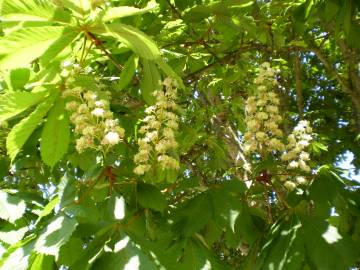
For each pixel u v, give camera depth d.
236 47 1.14
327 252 0.52
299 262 0.52
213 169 1.08
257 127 0.67
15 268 0.46
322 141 1.45
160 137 0.63
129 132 0.83
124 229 0.50
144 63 0.71
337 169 0.65
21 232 0.55
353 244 0.53
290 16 1.23
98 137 0.59
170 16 0.90
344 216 0.68
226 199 0.58
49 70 0.59
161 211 0.57
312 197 0.61
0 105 0.54
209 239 0.69
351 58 1.42
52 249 0.44
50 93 0.58
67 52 0.57
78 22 0.49
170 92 0.64
